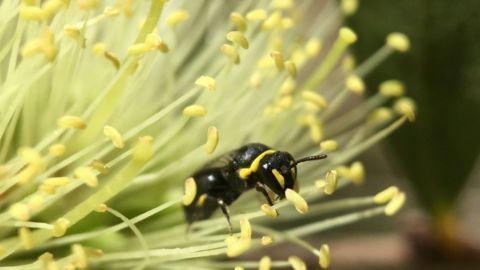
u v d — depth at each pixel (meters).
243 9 0.12
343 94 0.12
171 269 0.11
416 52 0.12
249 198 0.11
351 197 0.14
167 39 0.12
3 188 0.10
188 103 0.11
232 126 0.11
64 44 0.10
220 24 0.12
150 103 0.11
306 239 0.12
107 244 0.11
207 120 0.11
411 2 0.12
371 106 0.12
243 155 0.10
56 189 0.10
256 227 0.11
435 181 0.12
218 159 0.11
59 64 0.11
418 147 0.12
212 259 0.11
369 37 0.12
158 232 0.11
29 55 0.10
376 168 0.15
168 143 0.11
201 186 0.11
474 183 0.15
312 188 0.11
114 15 0.10
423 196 0.12
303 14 0.12
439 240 0.12
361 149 0.12
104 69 0.11
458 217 0.12
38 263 0.10
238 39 0.10
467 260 0.12
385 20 0.12
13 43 0.10
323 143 0.10
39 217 0.10
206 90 0.11
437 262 0.12
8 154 0.11
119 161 0.11
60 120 0.10
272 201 0.10
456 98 0.12
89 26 0.11
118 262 0.11
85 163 0.10
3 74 0.11
